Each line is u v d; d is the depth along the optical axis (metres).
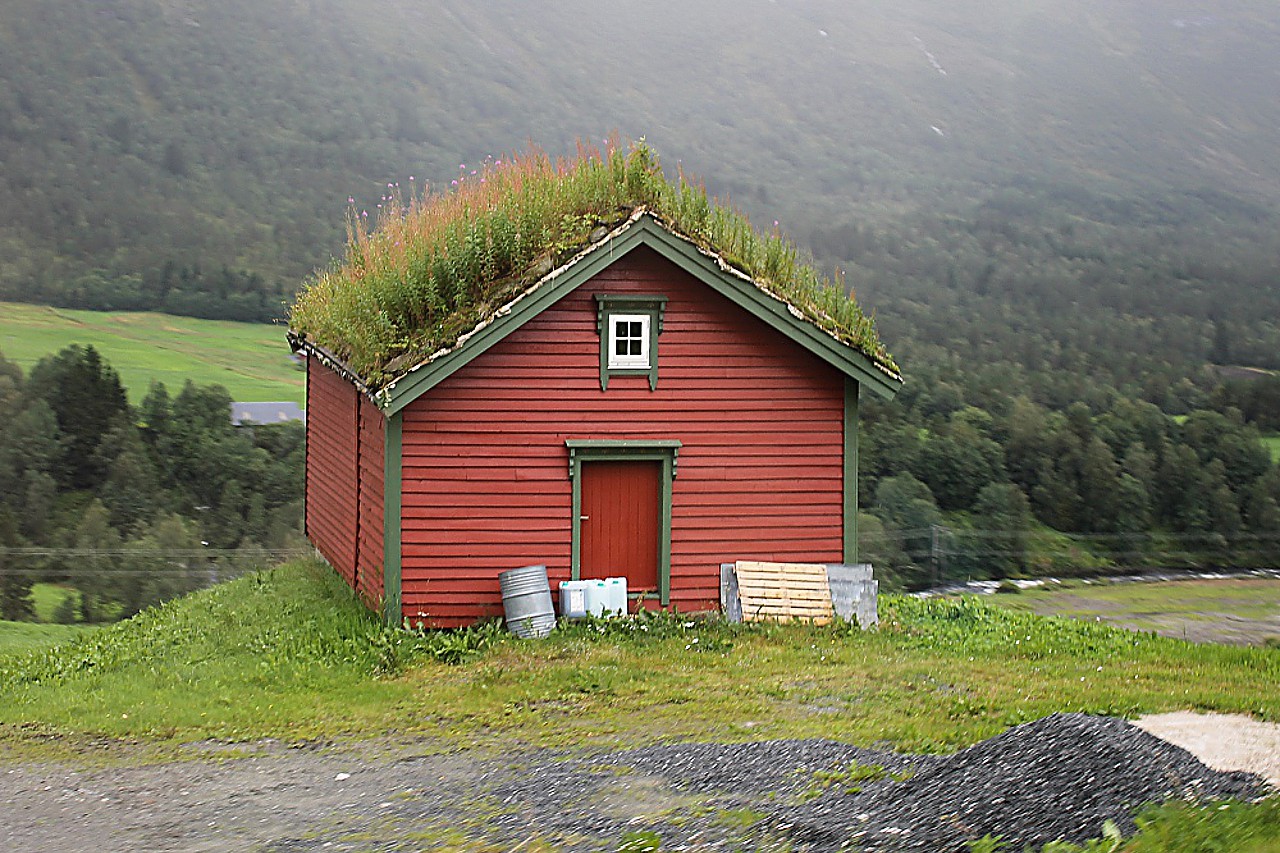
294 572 24.83
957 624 20.56
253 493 78.12
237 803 11.05
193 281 155.25
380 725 14.09
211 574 65.94
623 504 19.31
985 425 82.44
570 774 11.47
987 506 73.50
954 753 11.45
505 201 20.72
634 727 13.69
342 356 20.50
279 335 138.50
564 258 18.28
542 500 18.88
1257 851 7.40
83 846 9.89
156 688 16.25
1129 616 56.97
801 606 19.41
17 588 63.03
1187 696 14.10
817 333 19.20
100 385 83.06
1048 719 11.01
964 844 8.39
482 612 18.70
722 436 19.42
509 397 18.75
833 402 19.80
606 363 18.98
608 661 16.83
